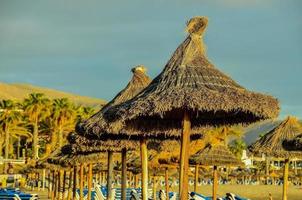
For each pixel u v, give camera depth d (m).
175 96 9.83
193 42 11.37
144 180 14.88
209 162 25.44
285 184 21.58
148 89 11.27
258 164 115.06
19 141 102.50
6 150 88.62
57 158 27.42
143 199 14.77
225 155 26.03
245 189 73.00
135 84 16.14
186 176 10.44
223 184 82.62
